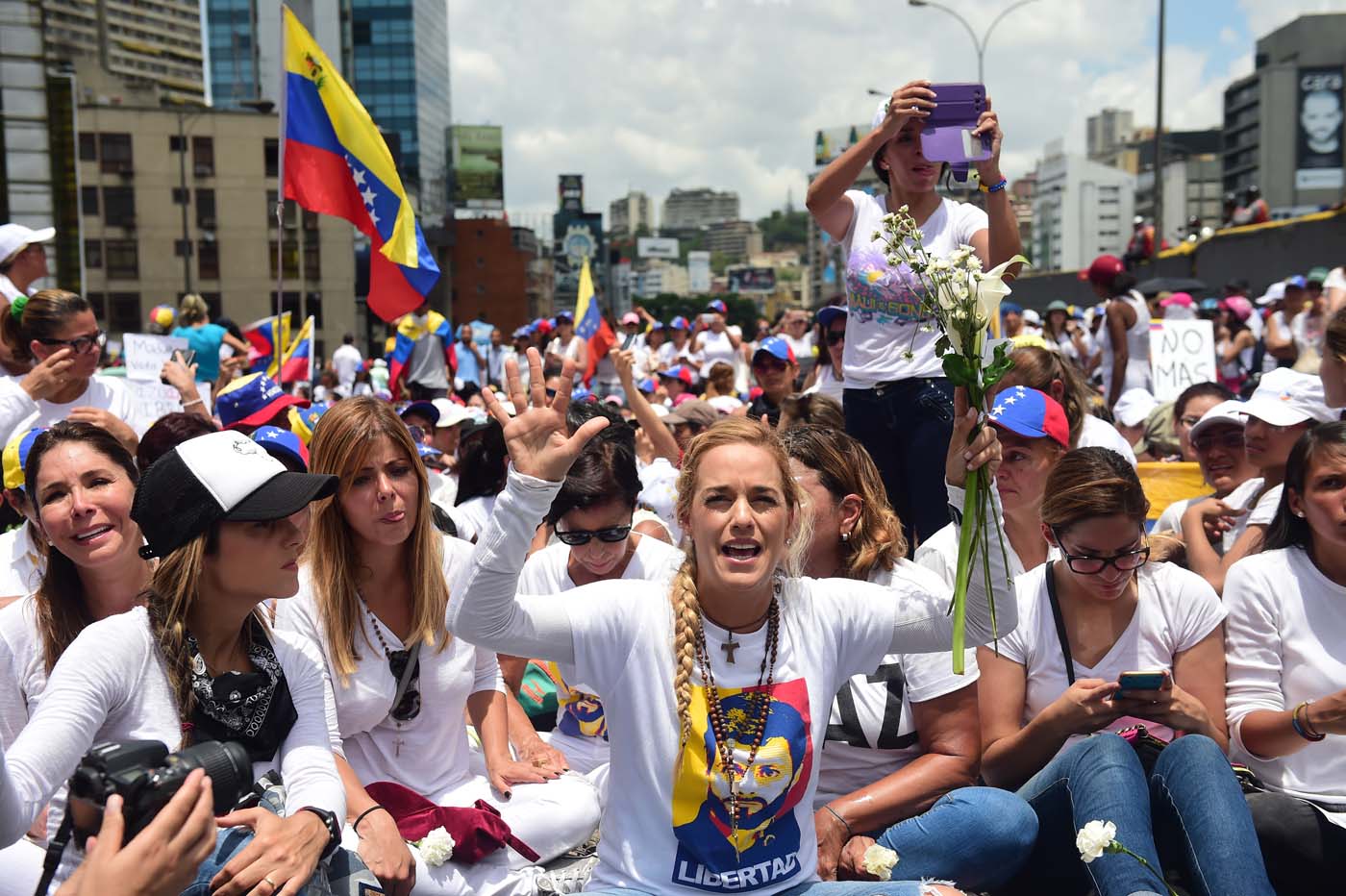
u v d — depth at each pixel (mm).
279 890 2619
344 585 3578
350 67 118875
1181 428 6746
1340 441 3527
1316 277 14391
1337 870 3371
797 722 2820
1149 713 3445
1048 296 35469
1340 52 115312
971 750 3588
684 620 2789
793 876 2875
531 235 101375
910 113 4398
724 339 17719
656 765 2803
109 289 65438
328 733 3225
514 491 2617
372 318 71062
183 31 108250
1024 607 3811
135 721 2818
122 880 2057
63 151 28453
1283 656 3680
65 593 3350
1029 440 4219
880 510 3752
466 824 3500
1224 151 131750
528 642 2793
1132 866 3049
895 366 5008
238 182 66125
